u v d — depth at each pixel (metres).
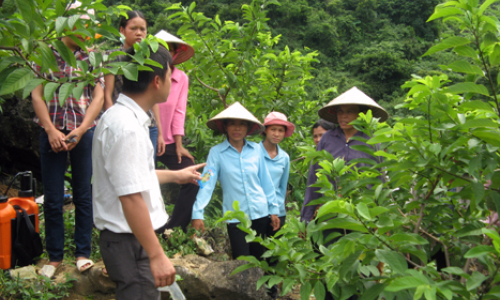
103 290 3.13
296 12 35.16
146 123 2.06
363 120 2.44
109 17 2.30
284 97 5.73
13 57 1.86
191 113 5.35
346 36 36.22
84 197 3.24
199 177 2.50
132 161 1.87
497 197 1.86
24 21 1.89
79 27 1.92
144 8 26.95
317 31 34.03
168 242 3.73
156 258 1.88
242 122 3.57
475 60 1.82
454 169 1.94
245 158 3.61
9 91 1.78
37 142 5.45
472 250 1.42
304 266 2.19
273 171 3.84
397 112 26.17
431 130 2.02
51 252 3.19
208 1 32.12
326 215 2.15
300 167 5.45
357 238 1.75
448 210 2.19
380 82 30.47
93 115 3.06
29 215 3.14
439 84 2.01
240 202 3.52
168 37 3.84
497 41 1.70
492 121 1.73
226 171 3.56
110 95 3.31
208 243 4.09
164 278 1.89
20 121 5.32
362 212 1.63
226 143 3.65
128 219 1.87
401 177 2.11
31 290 2.91
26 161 5.56
